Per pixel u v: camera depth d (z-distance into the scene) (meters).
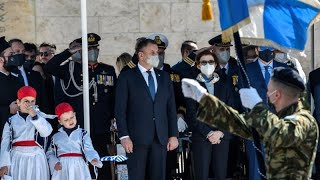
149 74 16.88
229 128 10.98
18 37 23.34
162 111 16.81
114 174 17.73
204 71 17.42
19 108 15.75
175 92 17.91
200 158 17.45
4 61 16.75
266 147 10.85
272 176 10.79
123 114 16.66
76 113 17.44
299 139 10.55
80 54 17.48
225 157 17.58
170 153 18.34
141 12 23.58
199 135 17.36
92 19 23.48
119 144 18.08
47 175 15.73
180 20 23.64
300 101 11.15
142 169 16.72
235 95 17.72
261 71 17.56
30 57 19.20
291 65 18.11
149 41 16.88
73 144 15.84
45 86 17.81
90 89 17.58
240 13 12.20
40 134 15.53
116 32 23.53
